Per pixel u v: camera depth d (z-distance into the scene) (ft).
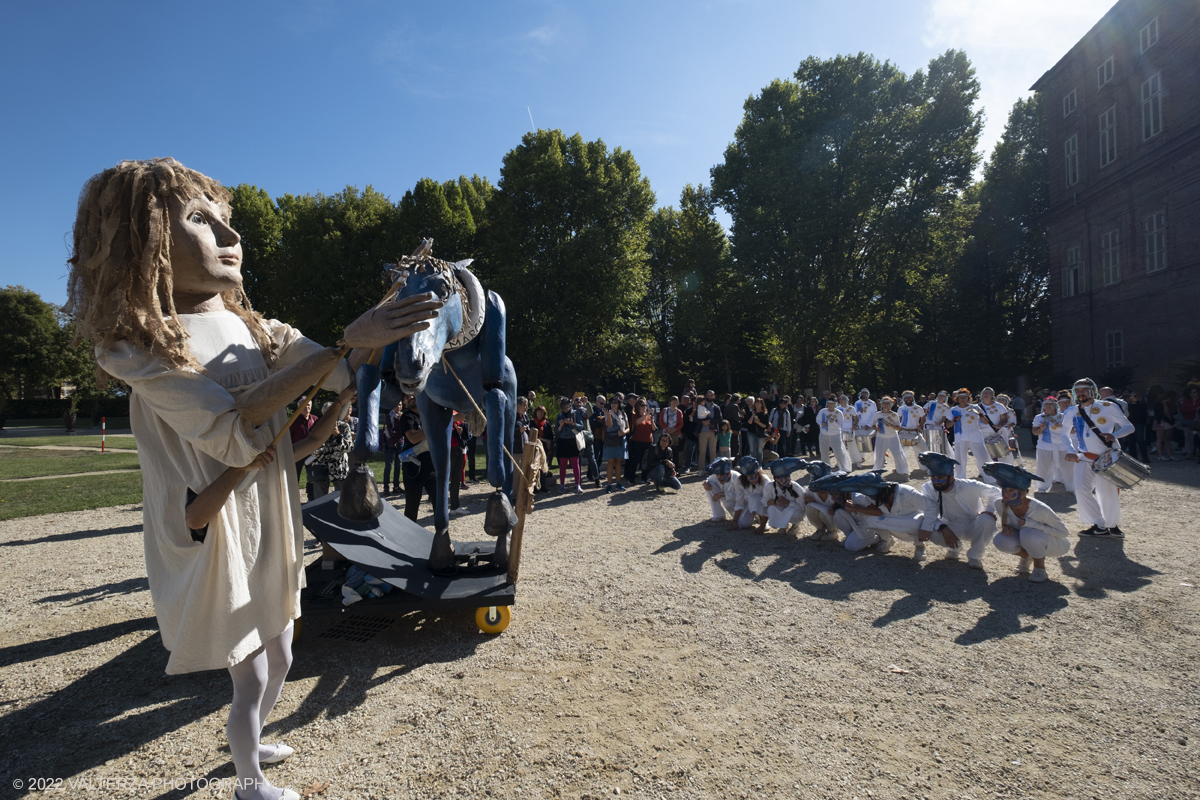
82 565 22.03
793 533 24.09
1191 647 13.28
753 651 13.34
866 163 93.45
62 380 152.97
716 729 10.18
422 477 25.80
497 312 14.44
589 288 97.55
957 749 9.55
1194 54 74.95
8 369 142.51
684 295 123.95
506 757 9.43
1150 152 80.12
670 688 11.66
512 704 11.11
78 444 87.40
